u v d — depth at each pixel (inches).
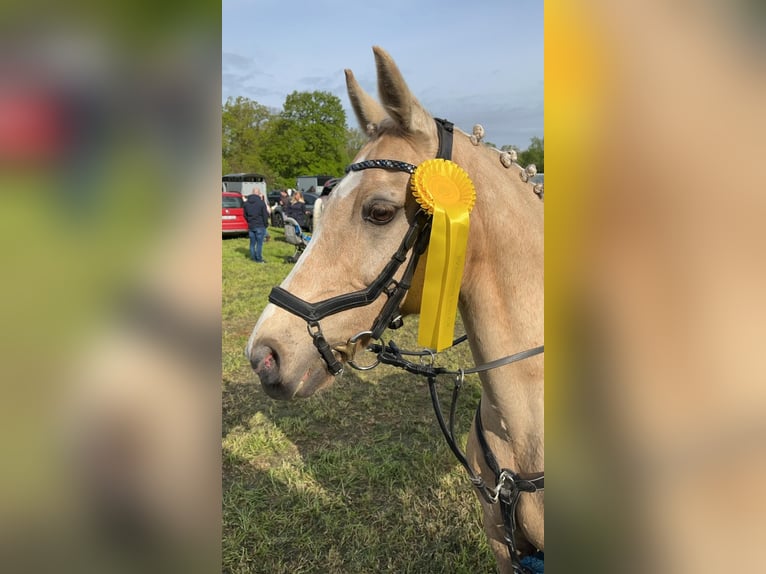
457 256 48.8
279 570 97.8
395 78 50.7
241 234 667.4
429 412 157.9
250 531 106.8
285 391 54.6
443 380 181.9
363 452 135.3
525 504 57.8
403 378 184.1
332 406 163.5
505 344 55.6
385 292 53.4
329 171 1519.4
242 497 117.6
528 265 55.1
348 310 53.7
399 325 58.7
